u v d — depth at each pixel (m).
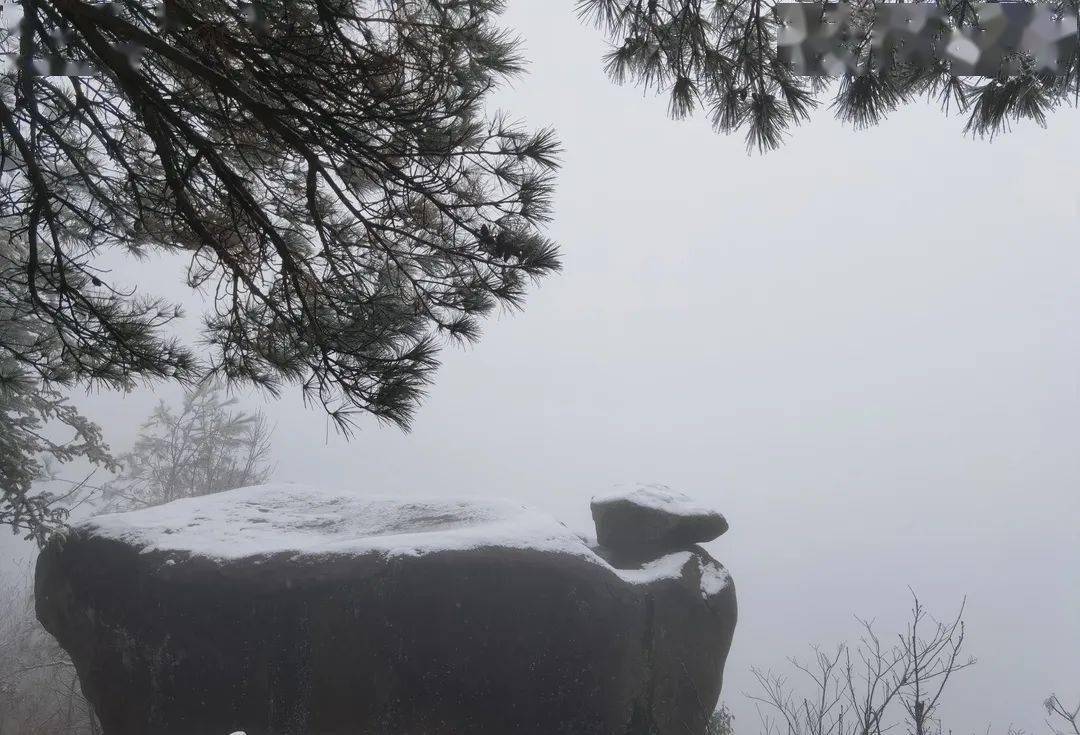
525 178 3.83
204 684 9.13
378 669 8.90
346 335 4.31
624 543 11.41
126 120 4.26
